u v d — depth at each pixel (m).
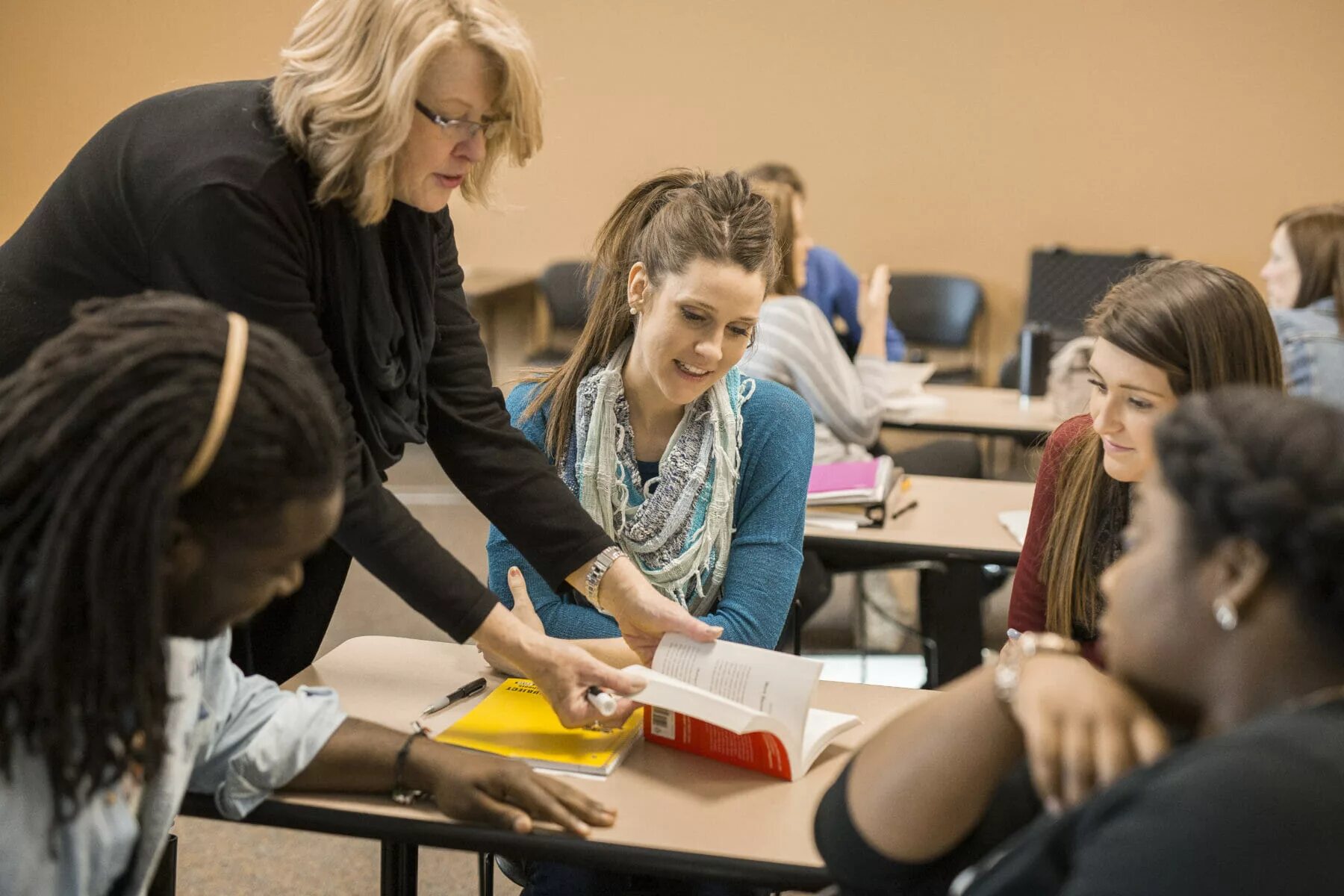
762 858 1.22
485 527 4.58
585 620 1.71
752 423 1.77
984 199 5.86
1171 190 5.71
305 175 1.42
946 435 5.42
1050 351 3.86
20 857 0.97
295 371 0.91
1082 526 1.73
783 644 2.99
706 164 6.05
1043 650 0.92
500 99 1.40
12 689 0.89
